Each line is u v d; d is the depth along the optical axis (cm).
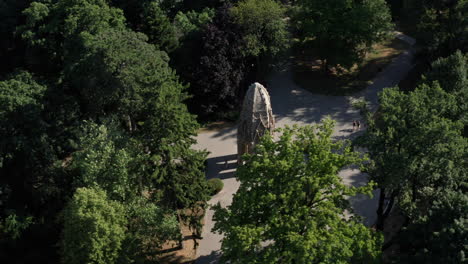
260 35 7588
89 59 6116
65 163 6694
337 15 7706
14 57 8869
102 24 7094
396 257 4191
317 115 7581
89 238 4091
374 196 5991
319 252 3634
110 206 4253
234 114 7631
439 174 4469
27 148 5719
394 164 4381
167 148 4575
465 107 5125
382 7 7762
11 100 5778
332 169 3950
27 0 9038
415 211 4575
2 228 5556
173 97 5009
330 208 3897
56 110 6281
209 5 9262
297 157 3978
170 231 4616
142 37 6600
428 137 4347
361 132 7144
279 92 8150
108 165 4534
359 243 3728
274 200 3953
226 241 3781
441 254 3666
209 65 7156
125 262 4334
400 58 8869
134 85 5716
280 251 3731
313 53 9025
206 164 6700
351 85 8231
